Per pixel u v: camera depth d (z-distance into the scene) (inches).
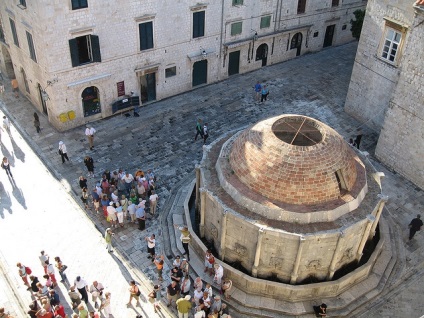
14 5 1269.7
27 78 1413.6
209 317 791.7
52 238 1019.9
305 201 842.2
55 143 1305.4
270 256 862.5
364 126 1423.5
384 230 1017.5
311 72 1720.0
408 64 1109.7
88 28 1237.1
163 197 1133.7
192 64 1519.4
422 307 906.7
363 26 1325.0
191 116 1443.2
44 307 799.1
